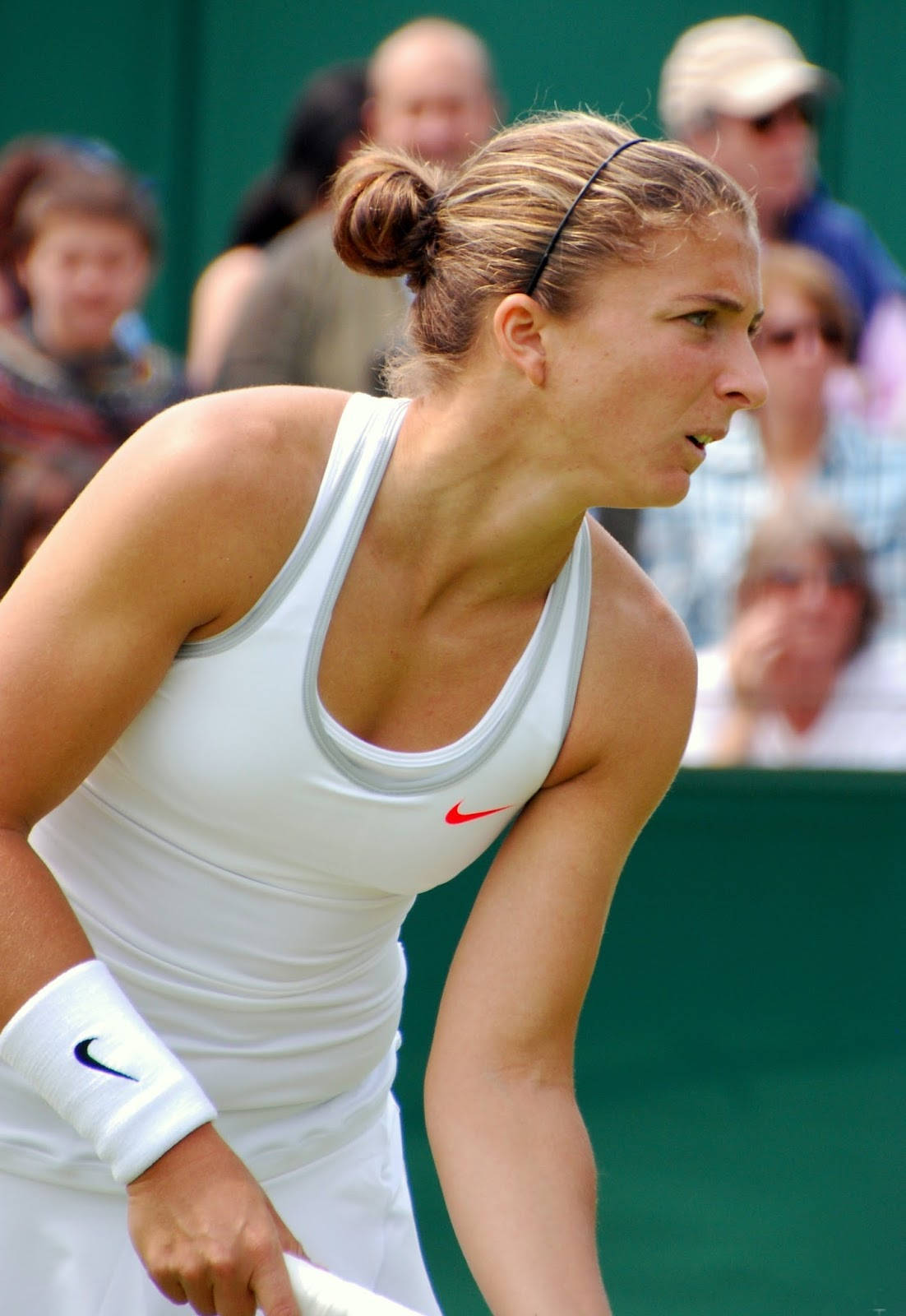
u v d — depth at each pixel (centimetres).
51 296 1288
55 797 602
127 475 586
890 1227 1106
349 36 2034
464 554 604
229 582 589
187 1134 580
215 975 660
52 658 580
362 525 598
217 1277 578
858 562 1280
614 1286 1091
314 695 604
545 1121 661
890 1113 1120
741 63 1473
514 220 571
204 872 645
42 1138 657
